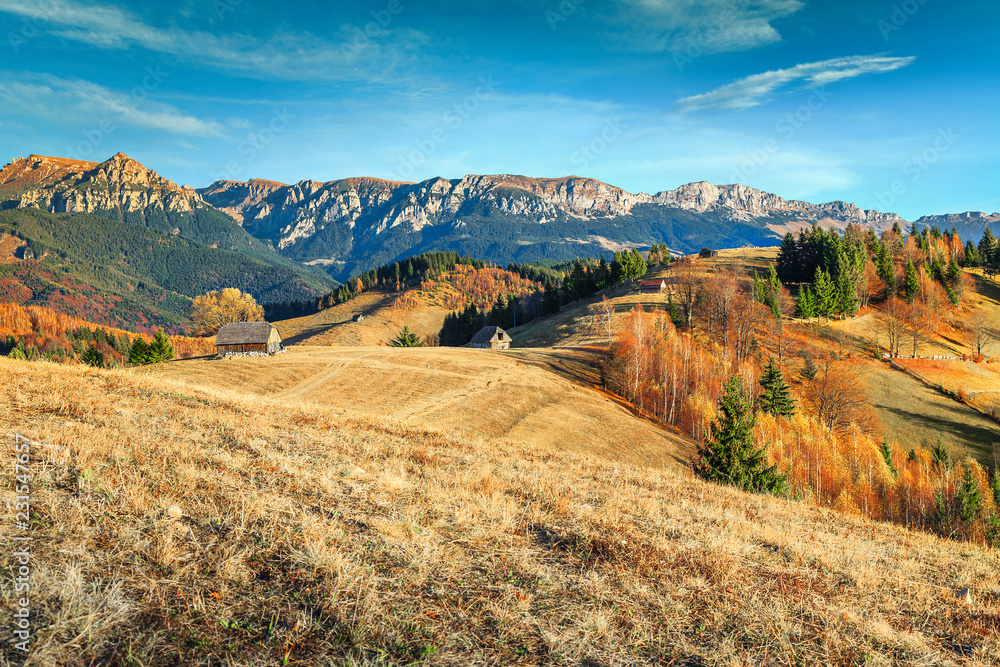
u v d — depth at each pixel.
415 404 54.25
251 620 5.07
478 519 8.74
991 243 141.50
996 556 12.70
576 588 6.69
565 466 16.67
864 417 68.00
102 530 6.27
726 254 158.25
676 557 8.28
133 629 4.68
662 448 52.62
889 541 12.85
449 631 5.34
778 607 6.86
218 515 7.08
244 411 16.95
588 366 79.19
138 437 10.60
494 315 156.88
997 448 62.88
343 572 6.00
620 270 152.62
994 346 94.19
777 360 81.75
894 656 6.14
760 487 30.00
